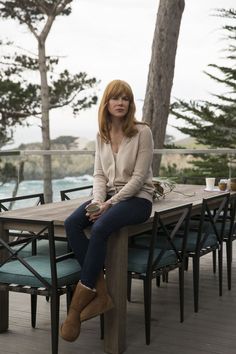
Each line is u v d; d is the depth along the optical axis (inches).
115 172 115.8
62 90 703.7
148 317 113.7
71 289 107.3
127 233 110.9
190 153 243.3
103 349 111.4
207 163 485.7
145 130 113.7
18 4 639.1
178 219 133.2
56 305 102.9
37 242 139.7
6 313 120.6
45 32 640.4
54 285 102.2
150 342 115.3
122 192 110.2
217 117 586.9
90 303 104.9
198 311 136.6
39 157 205.8
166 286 160.6
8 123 700.0
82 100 714.2
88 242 108.8
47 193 206.7
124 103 112.0
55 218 113.3
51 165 207.8
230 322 128.1
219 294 150.5
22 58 680.4
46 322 126.7
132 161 113.7
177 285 161.5
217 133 587.2
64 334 103.7
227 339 117.0
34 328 122.8
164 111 258.2
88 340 116.4
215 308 139.0
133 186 110.4
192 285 161.5
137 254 119.6
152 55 258.4
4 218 106.9
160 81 255.9
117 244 107.9
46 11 631.2
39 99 707.4
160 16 254.2
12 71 686.5
